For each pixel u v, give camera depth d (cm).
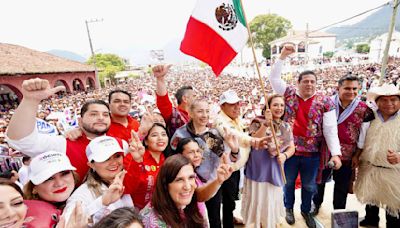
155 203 194
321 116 321
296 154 337
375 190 308
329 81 2362
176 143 289
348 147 328
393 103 284
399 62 4238
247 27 290
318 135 326
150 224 188
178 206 195
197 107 281
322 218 364
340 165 311
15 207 153
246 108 1340
